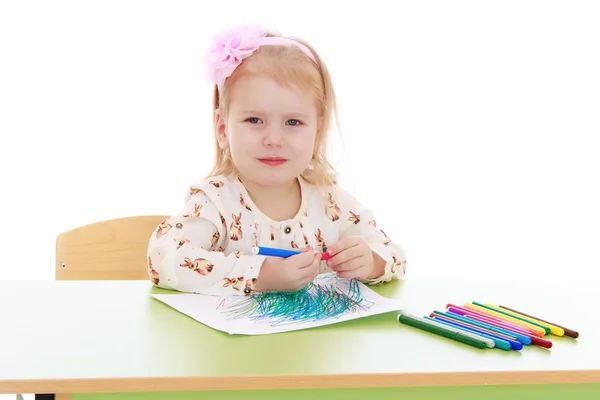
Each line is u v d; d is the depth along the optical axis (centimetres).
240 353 99
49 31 235
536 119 259
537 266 265
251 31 144
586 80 257
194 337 105
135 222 165
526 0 255
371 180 260
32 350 98
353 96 256
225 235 146
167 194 245
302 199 154
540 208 263
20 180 237
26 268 238
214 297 127
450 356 101
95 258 162
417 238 263
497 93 258
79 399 90
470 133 260
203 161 245
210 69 144
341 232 158
